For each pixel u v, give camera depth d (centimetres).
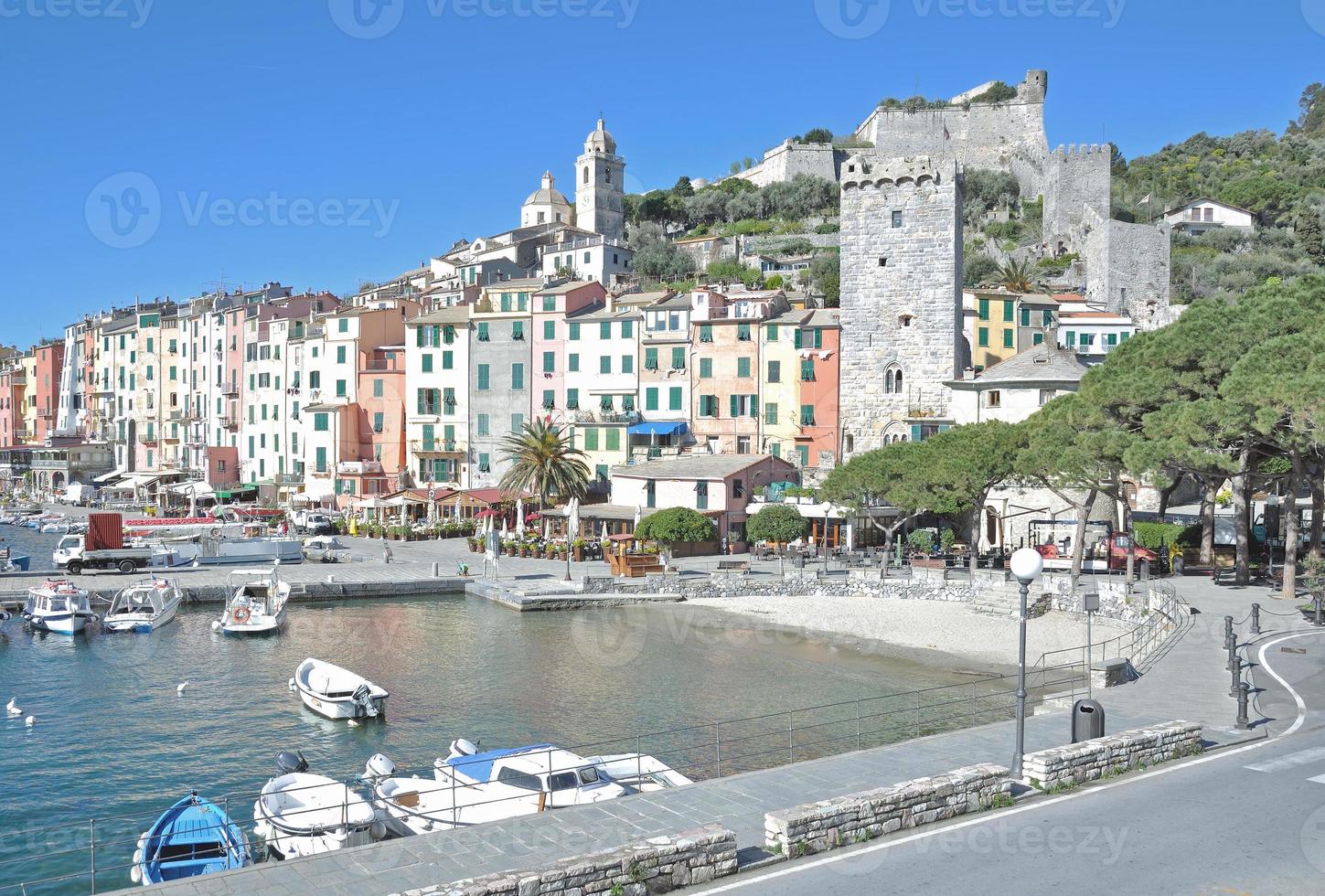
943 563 6588
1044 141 19712
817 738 3406
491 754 2673
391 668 4594
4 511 13250
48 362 17688
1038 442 5512
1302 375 4131
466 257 18288
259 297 13912
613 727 3606
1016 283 12706
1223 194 18312
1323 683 3122
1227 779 2156
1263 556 6500
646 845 1602
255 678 4400
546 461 8838
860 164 9031
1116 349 5619
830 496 6531
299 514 10375
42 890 2311
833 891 1595
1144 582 5294
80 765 3225
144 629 5419
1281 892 1573
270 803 2391
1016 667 4509
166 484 13788
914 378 8894
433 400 10862
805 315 9462
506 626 5666
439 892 1416
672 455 9450
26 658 4781
